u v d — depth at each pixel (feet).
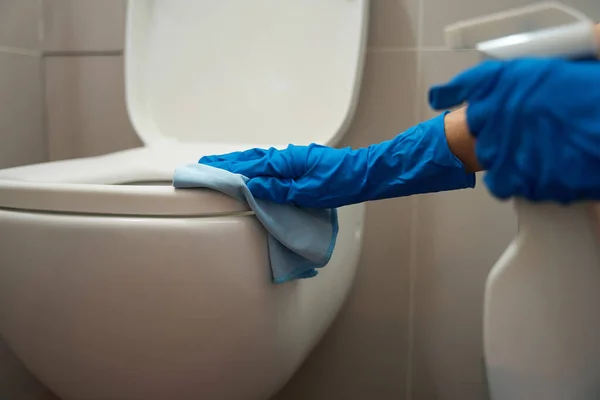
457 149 1.37
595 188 1.04
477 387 2.74
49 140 3.11
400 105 2.70
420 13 2.65
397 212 2.77
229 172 1.47
